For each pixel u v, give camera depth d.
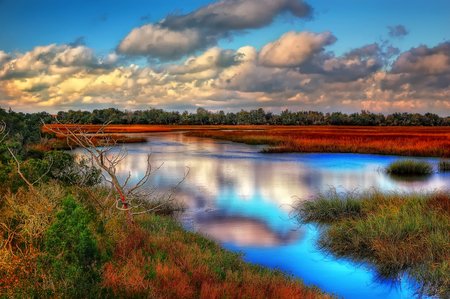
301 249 8.55
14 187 7.98
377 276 7.08
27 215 5.73
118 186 7.93
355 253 8.12
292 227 10.31
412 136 58.41
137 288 4.34
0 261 4.43
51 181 10.01
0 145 12.44
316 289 6.15
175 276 5.03
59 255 4.61
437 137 53.38
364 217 10.11
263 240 9.17
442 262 6.92
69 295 3.87
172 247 6.75
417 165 22.41
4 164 10.21
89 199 8.20
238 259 7.28
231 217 11.34
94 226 6.04
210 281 5.31
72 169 12.05
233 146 45.97
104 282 4.32
